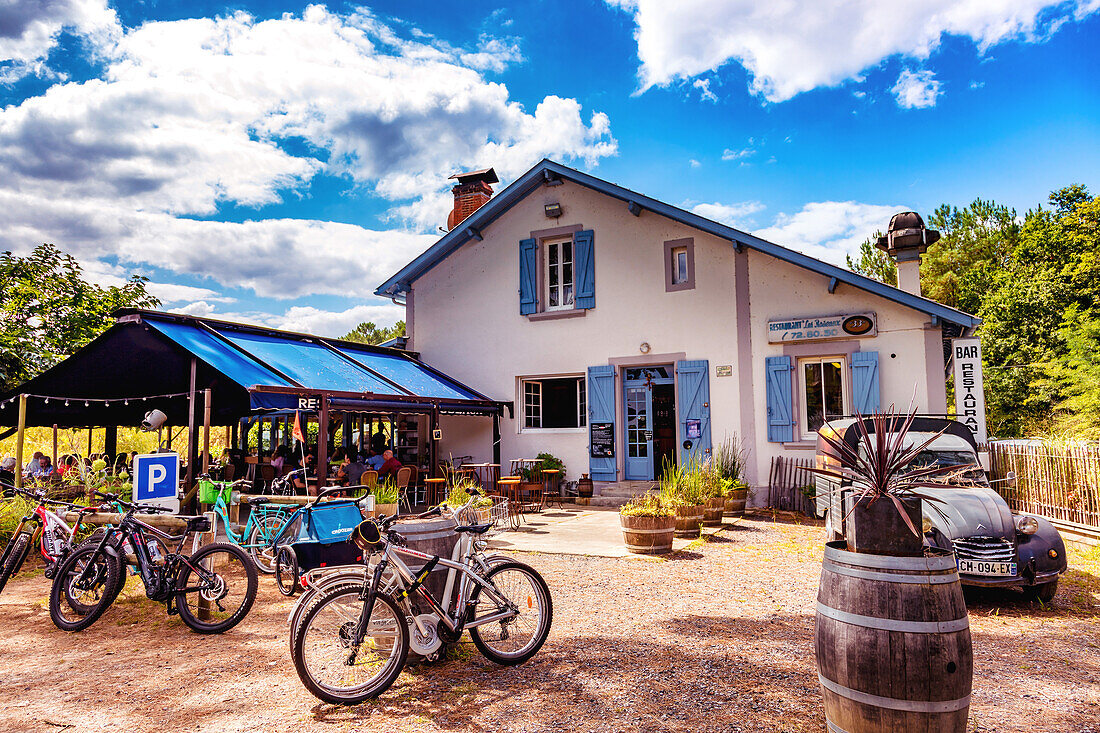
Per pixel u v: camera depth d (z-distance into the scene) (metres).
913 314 12.41
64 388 12.27
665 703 4.20
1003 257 26.98
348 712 4.15
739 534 10.45
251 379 9.92
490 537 10.16
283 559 6.68
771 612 6.22
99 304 18.30
